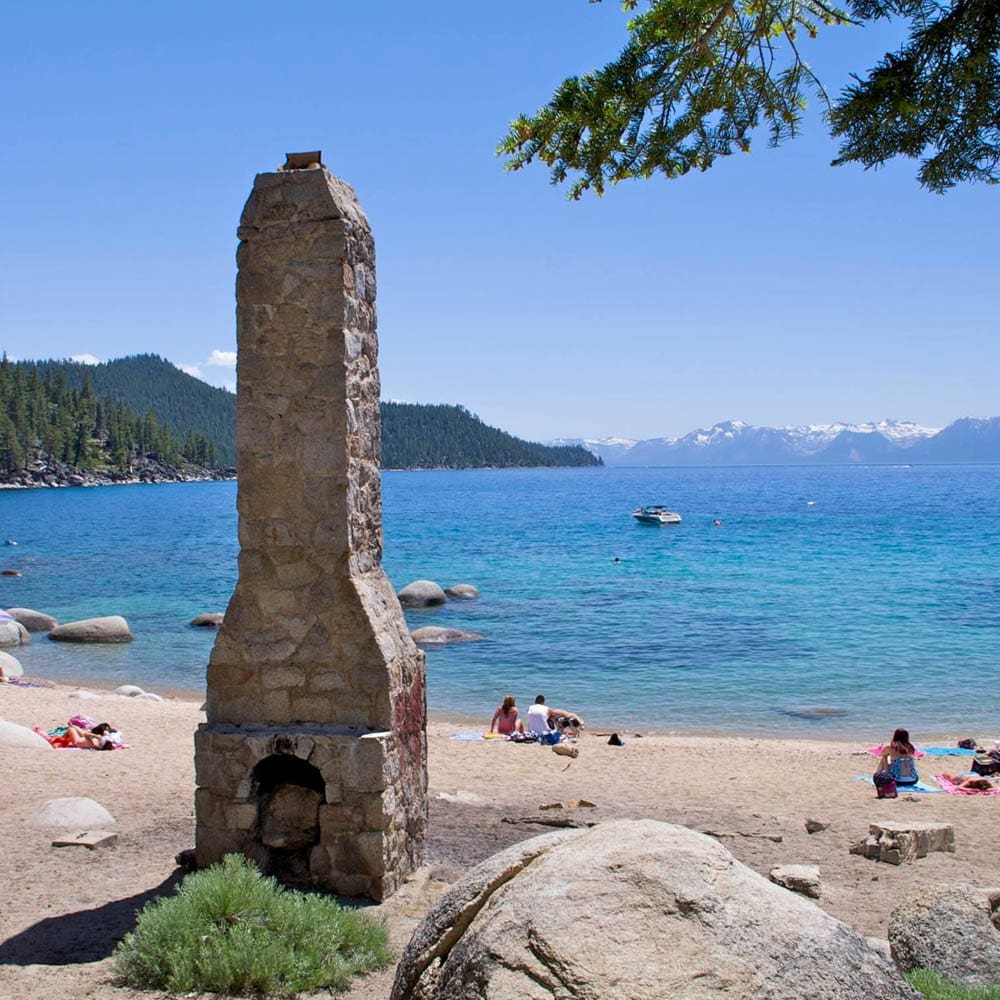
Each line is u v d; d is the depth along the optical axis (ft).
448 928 14.10
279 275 30.48
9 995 21.71
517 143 24.18
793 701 86.17
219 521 352.90
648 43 23.47
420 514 390.83
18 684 85.15
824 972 11.86
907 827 38.52
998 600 145.48
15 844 35.12
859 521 333.42
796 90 23.99
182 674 99.55
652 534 282.56
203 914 23.67
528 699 87.25
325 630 30.30
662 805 48.14
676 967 11.69
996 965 21.94
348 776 29.17
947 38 21.16
